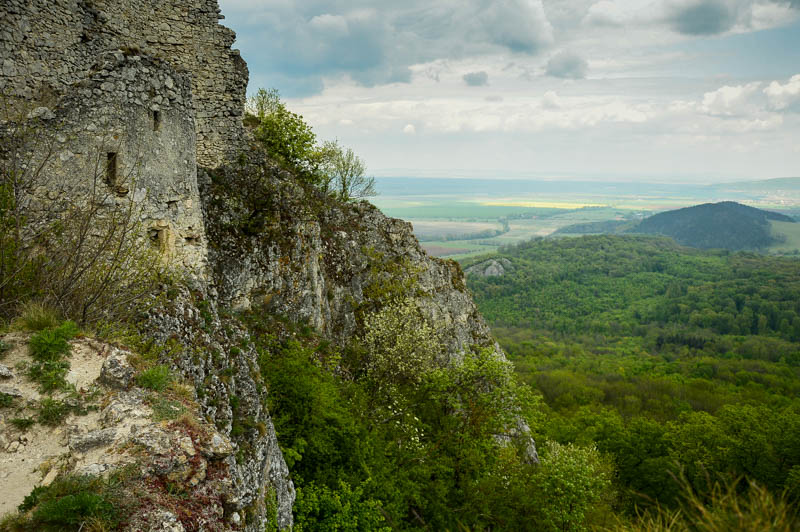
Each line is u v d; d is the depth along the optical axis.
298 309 22.39
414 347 26.16
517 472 24.17
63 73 13.20
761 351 109.88
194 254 13.64
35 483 6.25
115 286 10.26
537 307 171.75
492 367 25.52
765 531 5.36
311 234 23.98
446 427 24.59
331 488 16.42
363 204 32.59
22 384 7.50
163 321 10.85
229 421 11.24
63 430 7.01
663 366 98.31
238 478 10.00
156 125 12.60
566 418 60.12
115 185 11.62
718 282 177.88
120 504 5.98
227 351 12.77
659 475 39.38
